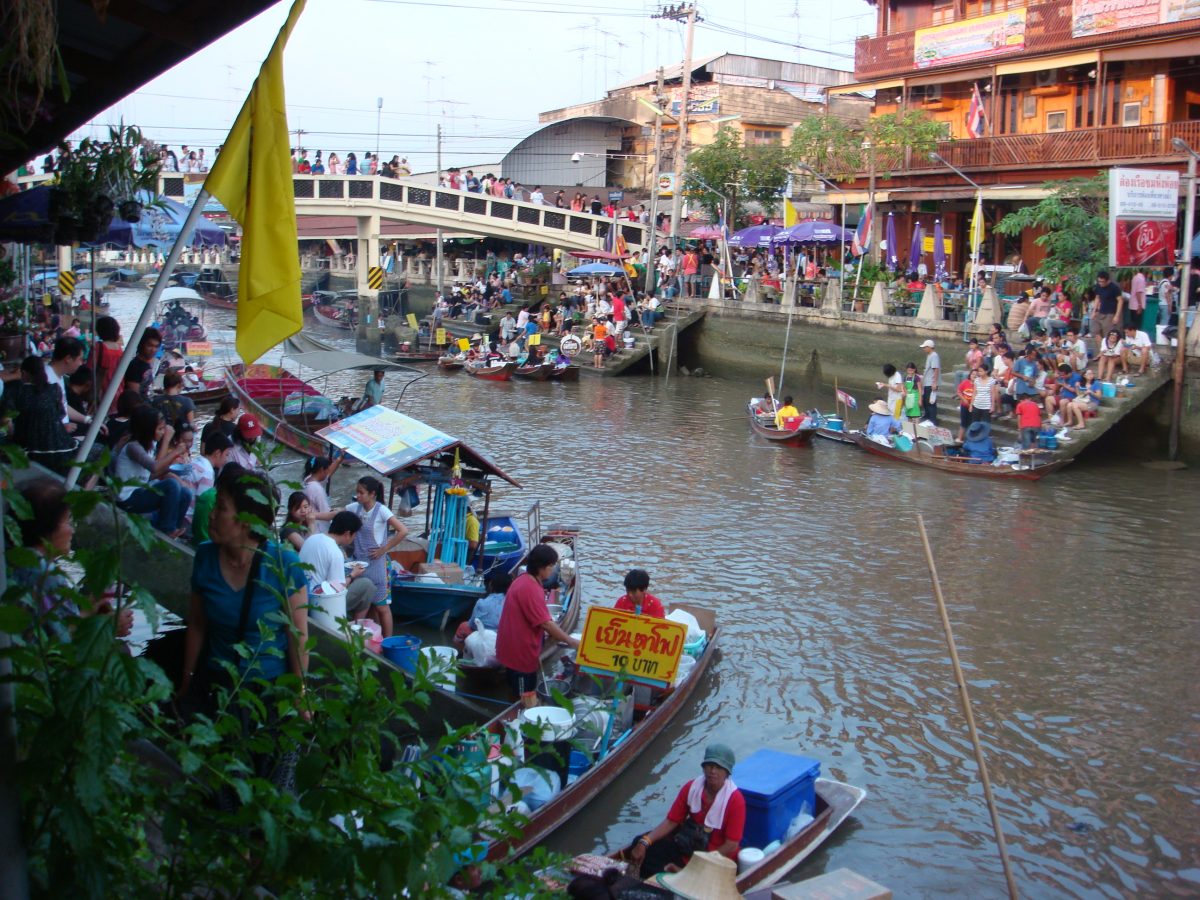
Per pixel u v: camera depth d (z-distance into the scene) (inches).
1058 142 1205.7
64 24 242.2
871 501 775.7
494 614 441.4
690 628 470.9
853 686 458.0
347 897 126.8
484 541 551.2
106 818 121.1
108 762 109.8
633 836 340.2
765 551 648.4
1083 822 356.2
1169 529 703.1
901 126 1284.4
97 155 374.9
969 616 541.6
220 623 190.1
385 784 131.8
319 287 2326.5
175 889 127.3
